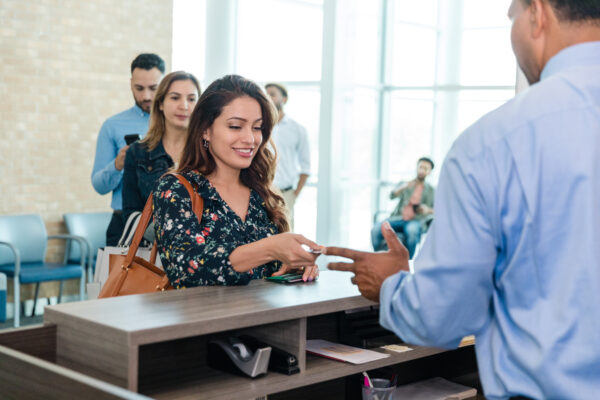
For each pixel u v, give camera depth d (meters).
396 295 1.36
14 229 5.82
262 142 2.32
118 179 4.89
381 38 9.97
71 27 6.50
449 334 1.30
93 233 6.32
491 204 1.21
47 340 1.64
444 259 1.24
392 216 8.47
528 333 1.20
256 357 1.74
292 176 7.74
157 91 3.55
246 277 1.97
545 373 1.18
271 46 9.09
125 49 6.89
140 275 2.10
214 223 2.13
